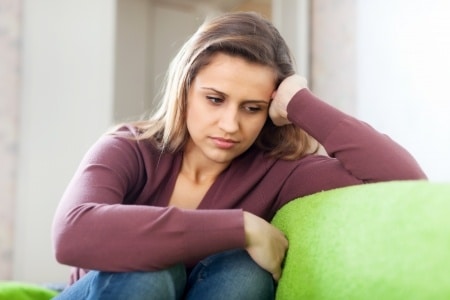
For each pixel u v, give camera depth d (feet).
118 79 7.83
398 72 5.68
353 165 2.66
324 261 2.10
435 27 5.21
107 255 2.10
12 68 6.20
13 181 6.12
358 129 2.72
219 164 2.88
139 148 2.82
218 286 2.27
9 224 6.07
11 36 6.22
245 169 2.92
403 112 5.59
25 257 6.08
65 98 6.31
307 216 2.36
